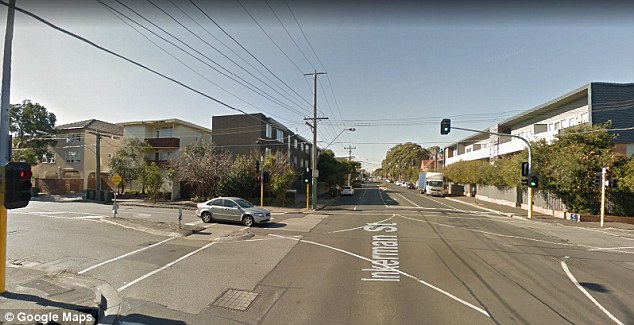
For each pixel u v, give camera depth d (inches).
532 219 729.6
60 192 1322.6
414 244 414.3
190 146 1104.8
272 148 1389.0
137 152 1222.9
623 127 904.3
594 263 328.8
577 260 340.8
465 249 386.9
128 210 795.4
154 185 1034.1
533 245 421.1
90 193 1075.9
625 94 911.0
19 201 220.8
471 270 295.9
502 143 1427.2
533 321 188.4
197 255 349.4
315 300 219.1
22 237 434.9
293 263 317.7
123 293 231.9
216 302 215.3
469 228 565.6
